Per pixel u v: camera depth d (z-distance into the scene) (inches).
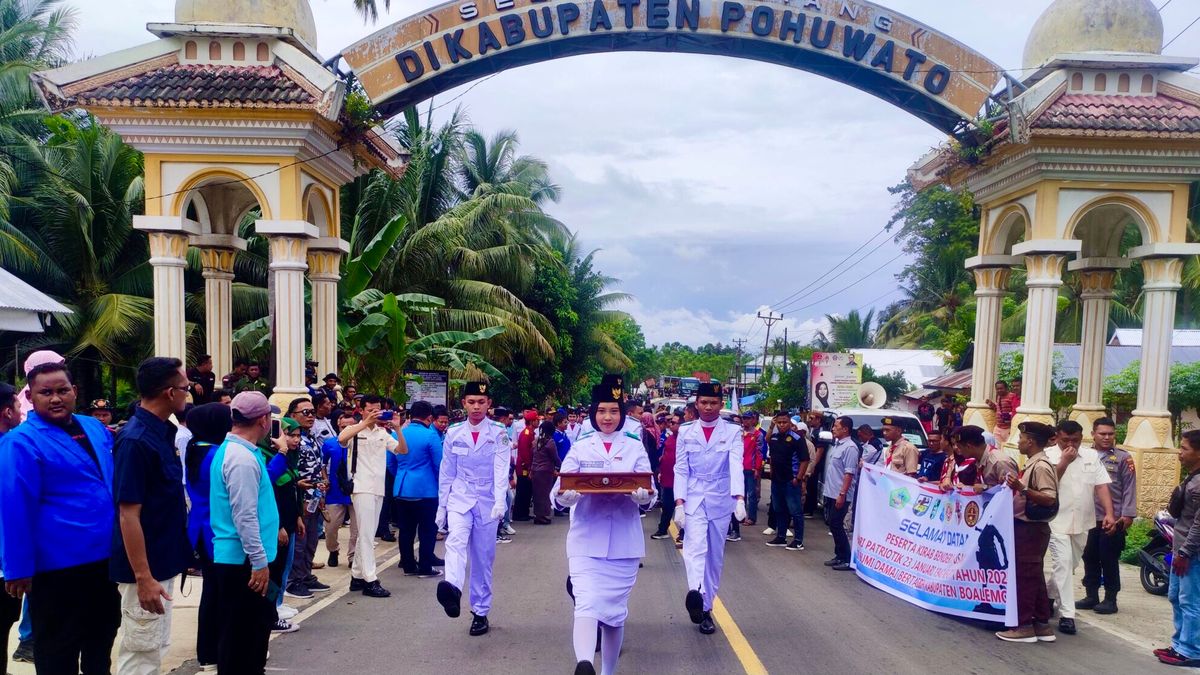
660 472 486.6
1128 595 342.0
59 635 174.7
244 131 467.2
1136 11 529.0
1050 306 519.2
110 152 753.6
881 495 346.0
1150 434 502.0
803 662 242.8
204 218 537.6
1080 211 513.3
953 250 1395.2
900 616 297.7
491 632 270.2
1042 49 555.5
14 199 716.7
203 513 210.5
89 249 740.7
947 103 541.6
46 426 175.5
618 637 217.5
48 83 457.1
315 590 325.7
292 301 482.3
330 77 467.5
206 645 221.8
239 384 448.1
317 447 330.6
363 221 848.3
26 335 714.2
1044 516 268.2
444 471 274.5
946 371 1228.5
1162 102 518.6
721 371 4015.8
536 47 542.3
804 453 446.9
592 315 1369.3
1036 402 521.0
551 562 395.2
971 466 294.7
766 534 496.1
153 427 182.1
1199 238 952.3
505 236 1015.6
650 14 526.9
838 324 2071.9
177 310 485.4
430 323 873.5
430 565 357.1
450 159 1066.7
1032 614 270.5
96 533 178.4
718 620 289.1
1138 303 1099.3
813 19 539.2
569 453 227.6
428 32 528.7
